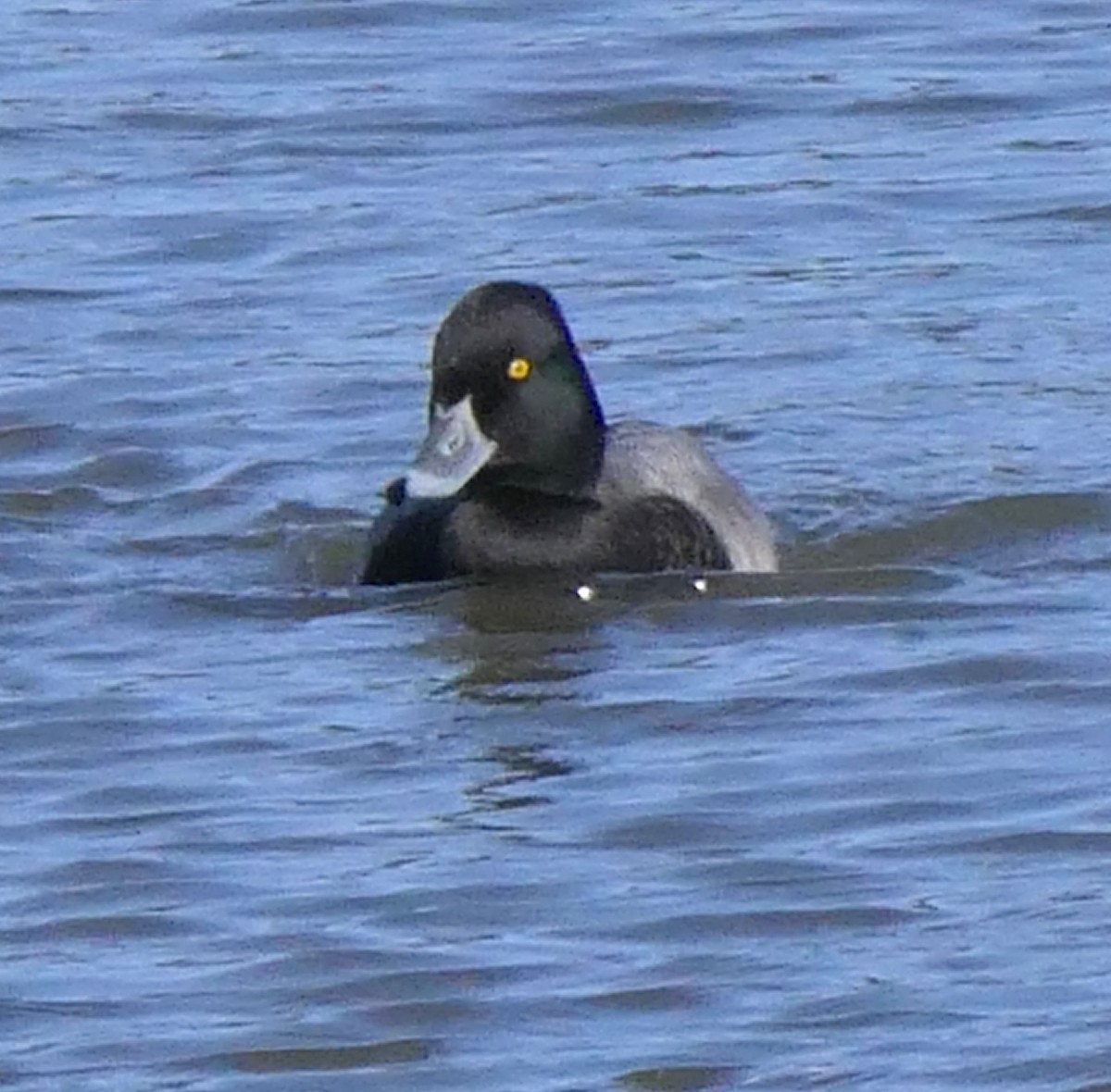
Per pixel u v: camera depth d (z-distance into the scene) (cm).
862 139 2236
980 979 1123
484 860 1233
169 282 2003
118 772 1330
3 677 1432
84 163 2203
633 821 1265
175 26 2461
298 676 1427
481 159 2211
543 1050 1086
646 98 2305
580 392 1539
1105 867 1211
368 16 2475
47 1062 1084
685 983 1128
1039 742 1334
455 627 1480
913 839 1243
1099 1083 1050
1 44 2422
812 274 1997
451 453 1515
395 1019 1109
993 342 1870
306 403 1806
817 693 1394
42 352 1894
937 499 1634
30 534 1623
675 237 2067
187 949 1164
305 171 2184
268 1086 1064
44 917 1194
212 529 1631
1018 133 2236
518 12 2492
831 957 1147
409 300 1964
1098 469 1666
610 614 1495
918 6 2483
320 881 1216
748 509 1574
